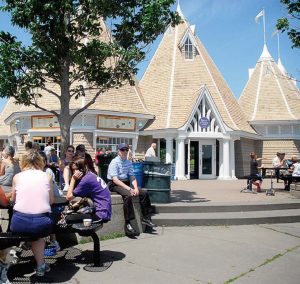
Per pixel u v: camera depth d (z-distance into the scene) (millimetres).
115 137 24219
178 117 25594
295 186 13797
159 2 9812
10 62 9383
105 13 10344
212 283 5367
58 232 5852
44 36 9695
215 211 10547
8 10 9383
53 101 23562
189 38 29453
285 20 12844
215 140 26234
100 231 7891
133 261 6348
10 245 5102
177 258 6570
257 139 29625
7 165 8234
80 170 6527
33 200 5172
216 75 29891
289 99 30734
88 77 10766
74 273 5711
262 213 10539
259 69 32781
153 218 9445
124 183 8430
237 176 27594
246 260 6539
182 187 17797
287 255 6938
